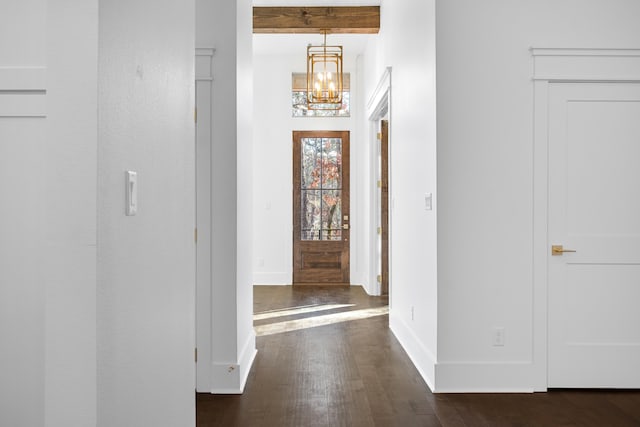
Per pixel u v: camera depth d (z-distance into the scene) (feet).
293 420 9.58
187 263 6.94
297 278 26.94
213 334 11.13
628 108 11.23
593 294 11.21
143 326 5.12
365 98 25.26
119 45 4.47
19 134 6.20
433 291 11.46
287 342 15.37
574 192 11.24
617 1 11.14
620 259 11.17
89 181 3.97
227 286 11.16
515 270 11.19
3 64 6.24
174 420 6.26
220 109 11.20
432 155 11.51
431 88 11.57
